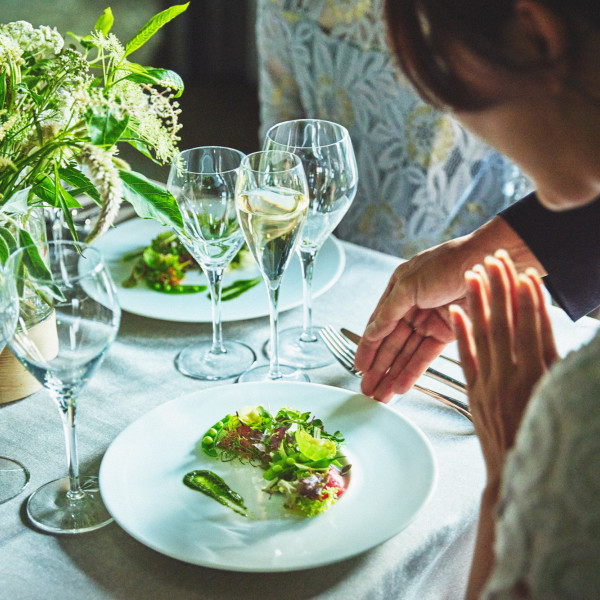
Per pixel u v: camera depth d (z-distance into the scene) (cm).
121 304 113
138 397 94
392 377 96
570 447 51
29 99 86
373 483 76
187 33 446
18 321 68
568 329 104
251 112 413
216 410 87
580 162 57
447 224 190
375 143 189
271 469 76
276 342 98
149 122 84
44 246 72
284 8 187
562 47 50
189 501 74
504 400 67
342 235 206
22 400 94
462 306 97
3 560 70
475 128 60
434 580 79
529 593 53
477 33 51
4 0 357
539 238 96
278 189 89
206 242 95
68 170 88
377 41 176
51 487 79
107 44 86
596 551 50
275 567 64
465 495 78
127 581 68
